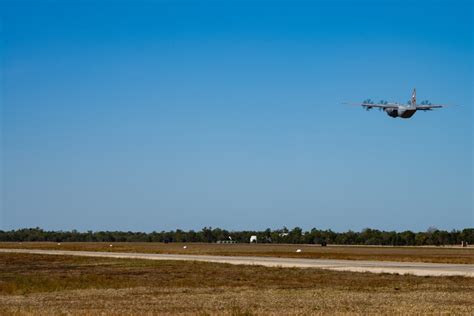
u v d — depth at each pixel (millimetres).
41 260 101188
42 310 40438
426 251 171500
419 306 42750
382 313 39031
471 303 44719
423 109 83062
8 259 103938
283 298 47938
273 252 149500
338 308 41844
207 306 42938
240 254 132500
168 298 47969
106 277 67812
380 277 66688
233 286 58188
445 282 61062
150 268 81188
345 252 156625
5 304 44438
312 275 69500
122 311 39906
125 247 192625
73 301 46094
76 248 173625
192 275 70312
